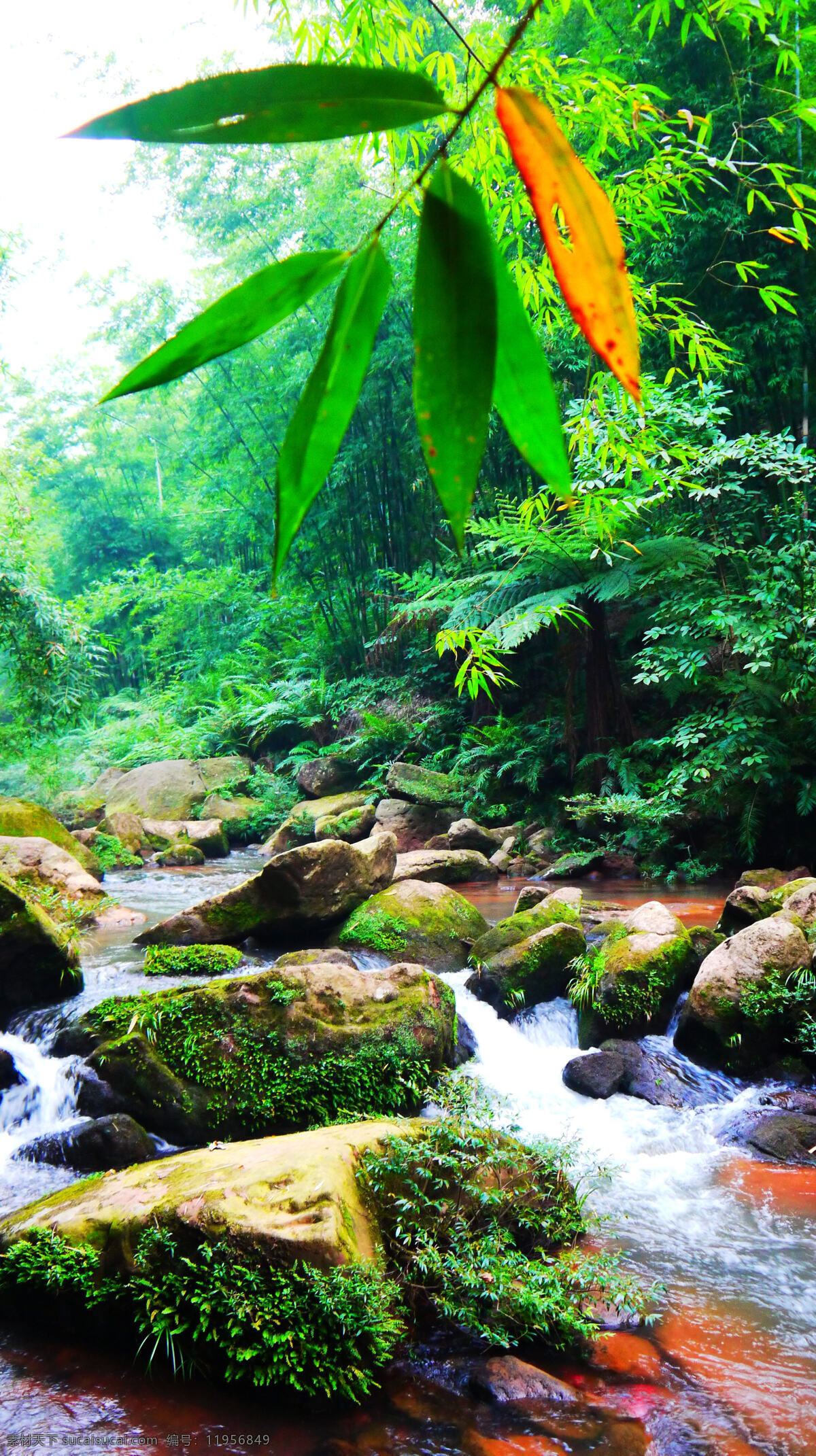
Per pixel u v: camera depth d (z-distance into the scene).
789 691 8.45
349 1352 2.68
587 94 2.49
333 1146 3.30
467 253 0.52
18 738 12.48
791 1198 3.78
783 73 2.34
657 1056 4.99
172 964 5.81
